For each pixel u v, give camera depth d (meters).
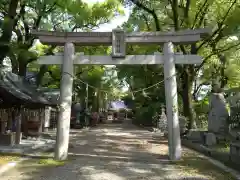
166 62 10.87
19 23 21.00
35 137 17.62
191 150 14.02
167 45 10.91
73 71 10.98
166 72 10.84
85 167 9.35
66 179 7.76
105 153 12.75
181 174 8.48
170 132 10.70
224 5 16.64
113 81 46.38
